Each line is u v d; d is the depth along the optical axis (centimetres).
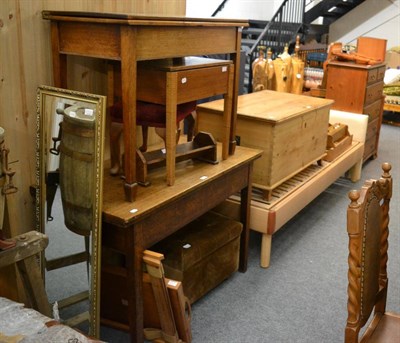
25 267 167
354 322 153
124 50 174
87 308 207
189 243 240
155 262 189
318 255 311
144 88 204
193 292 244
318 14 926
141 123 213
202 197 224
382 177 170
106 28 178
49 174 197
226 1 887
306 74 610
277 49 797
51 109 191
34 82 201
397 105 681
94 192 182
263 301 258
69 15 185
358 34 994
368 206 154
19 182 204
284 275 285
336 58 478
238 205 282
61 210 196
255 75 516
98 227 184
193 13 866
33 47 198
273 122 272
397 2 939
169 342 208
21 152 202
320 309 253
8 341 124
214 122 301
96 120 177
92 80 228
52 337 125
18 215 206
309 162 339
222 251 261
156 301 200
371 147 500
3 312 136
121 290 216
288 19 897
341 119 451
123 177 215
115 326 225
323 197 412
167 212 202
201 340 225
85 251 193
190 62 214
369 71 444
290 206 297
